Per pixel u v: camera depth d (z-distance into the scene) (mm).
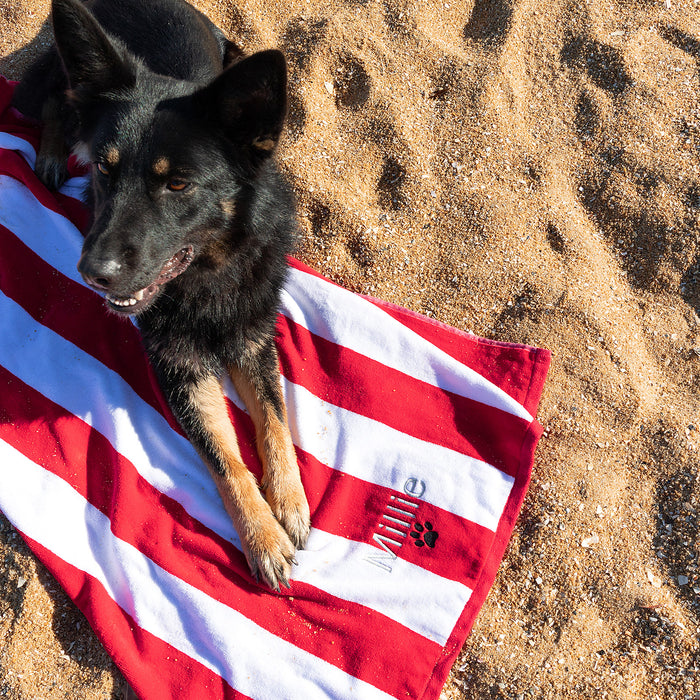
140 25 1991
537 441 1819
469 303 1985
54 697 1677
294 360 1903
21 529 1727
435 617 1711
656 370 1938
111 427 1811
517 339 1945
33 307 1901
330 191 2039
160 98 1664
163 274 1692
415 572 1746
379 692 1661
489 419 1852
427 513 1786
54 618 1717
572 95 2164
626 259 2029
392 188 2070
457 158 2084
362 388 1878
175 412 1783
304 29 2219
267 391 1830
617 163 2086
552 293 1969
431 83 2166
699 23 2225
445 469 1818
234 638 1675
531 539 1793
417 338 1906
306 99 2115
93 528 1758
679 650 1710
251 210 1728
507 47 2182
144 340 1810
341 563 1751
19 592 1714
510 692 1692
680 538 1790
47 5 2268
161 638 1684
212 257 1742
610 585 1760
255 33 2223
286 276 1895
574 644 1723
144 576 1717
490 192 2055
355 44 2182
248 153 1678
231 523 1759
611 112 2131
